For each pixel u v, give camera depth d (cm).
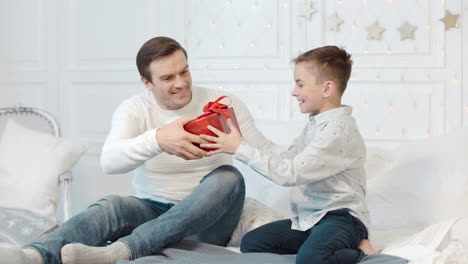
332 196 194
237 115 227
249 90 325
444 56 295
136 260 176
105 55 356
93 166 360
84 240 185
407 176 245
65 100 365
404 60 301
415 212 233
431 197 235
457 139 250
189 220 190
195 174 218
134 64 351
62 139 304
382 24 303
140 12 347
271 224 207
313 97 201
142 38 347
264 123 286
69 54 363
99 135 360
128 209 202
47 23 366
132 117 217
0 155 293
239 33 326
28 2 369
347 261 181
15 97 374
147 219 209
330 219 190
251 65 324
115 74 353
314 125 201
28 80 371
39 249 171
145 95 229
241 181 204
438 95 297
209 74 331
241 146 190
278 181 188
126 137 211
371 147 271
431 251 178
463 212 226
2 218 266
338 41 309
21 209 277
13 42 374
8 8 374
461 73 293
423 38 298
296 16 315
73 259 170
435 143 253
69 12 362
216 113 191
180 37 337
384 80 303
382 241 214
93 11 357
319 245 178
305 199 201
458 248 184
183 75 211
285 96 319
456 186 234
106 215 194
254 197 261
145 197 221
